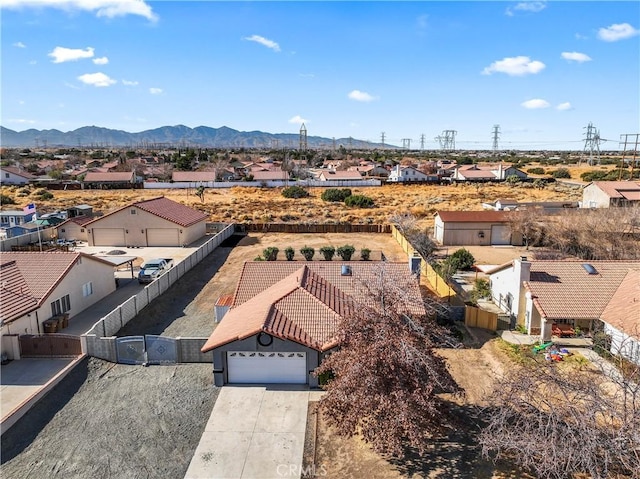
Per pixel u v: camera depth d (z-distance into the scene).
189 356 21.94
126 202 77.62
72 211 58.41
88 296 30.12
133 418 17.66
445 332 21.16
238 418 17.67
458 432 16.86
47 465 15.16
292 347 19.44
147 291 29.83
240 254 45.72
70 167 144.88
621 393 18.20
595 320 24.19
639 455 12.14
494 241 49.06
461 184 105.25
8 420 16.80
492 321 26.05
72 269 28.12
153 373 20.97
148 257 44.25
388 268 26.41
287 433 16.80
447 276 35.97
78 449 15.95
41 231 49.75
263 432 16.86
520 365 21.78
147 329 26.47
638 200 59.22
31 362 21.66
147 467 15.12
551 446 12.01
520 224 47.47
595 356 22.09
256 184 103.44
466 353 23.36
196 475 14.77
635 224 40.94
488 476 14.69
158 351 21.92
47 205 73.44
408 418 13.69
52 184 98.12
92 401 18.77
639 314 21.80
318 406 16.42
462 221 48.47
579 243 41.91
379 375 14.43
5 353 21.80
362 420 15.02
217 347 19.42
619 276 25.97
